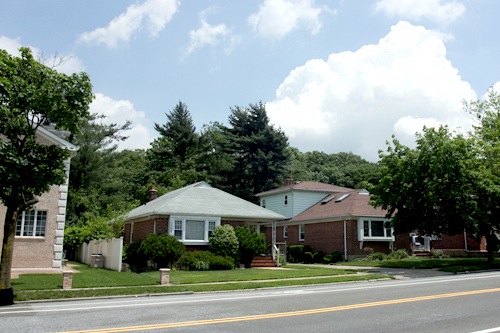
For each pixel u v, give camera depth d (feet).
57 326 27.68
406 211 85.51
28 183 45.57
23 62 45.70
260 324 28.12
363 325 27.48
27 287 49.08
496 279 57.26
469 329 25.94
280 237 141.49
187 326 27.53
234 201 97.35
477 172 78.07
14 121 44.14
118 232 97.86
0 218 64.39
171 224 84.12
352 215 108.68
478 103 124.16
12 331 26.12
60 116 46.16
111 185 140.97
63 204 68.80
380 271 77.77
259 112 186.39
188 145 184.24
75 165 133.39
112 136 151.23
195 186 100.27
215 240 83.92
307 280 60.03
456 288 47.19
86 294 45.19
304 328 26.68
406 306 35.06
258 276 65.67
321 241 120.57
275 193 146.10
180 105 189.88
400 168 84.48
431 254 114.42
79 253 110.22
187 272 73.41
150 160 189.37
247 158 185.37
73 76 46.62
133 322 29.07
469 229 81.97
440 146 79.92
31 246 65.82
